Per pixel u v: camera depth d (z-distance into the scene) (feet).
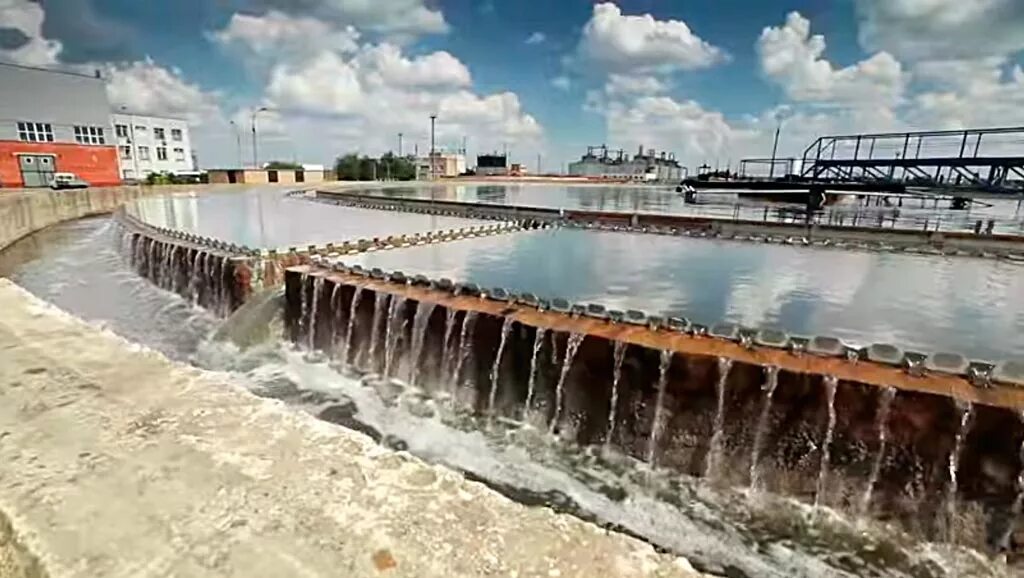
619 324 19.06
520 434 19.47
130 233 48.91
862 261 36.42
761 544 14.44
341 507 5.10
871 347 15.72
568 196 114.93
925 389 13.85
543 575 4.36
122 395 7.49
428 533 4.77
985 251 39.09
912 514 14.07
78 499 5.24
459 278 29.58
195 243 37.32
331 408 21.80
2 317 11.28
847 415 14.56
